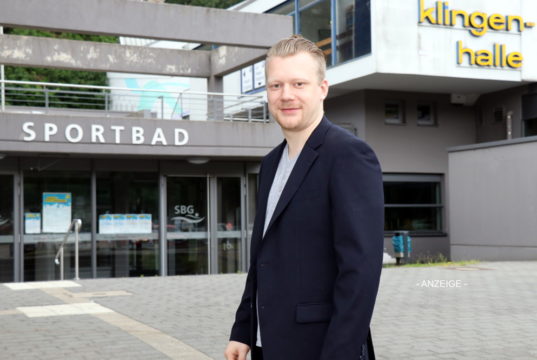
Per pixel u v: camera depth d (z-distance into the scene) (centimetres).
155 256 1652
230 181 1731
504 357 569
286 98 224
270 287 224
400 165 2205
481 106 2312
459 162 1912
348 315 204
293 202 222
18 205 1530
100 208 1605
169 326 740
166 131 1575
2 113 1438
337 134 224
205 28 1574
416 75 1969
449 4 2000
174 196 1677
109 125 1523
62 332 709
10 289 1111
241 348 251
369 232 209
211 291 1054
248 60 1717
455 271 1340
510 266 1441
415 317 781
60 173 1571
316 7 2169
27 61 1678
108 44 1773
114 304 917
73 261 1569
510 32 2077
